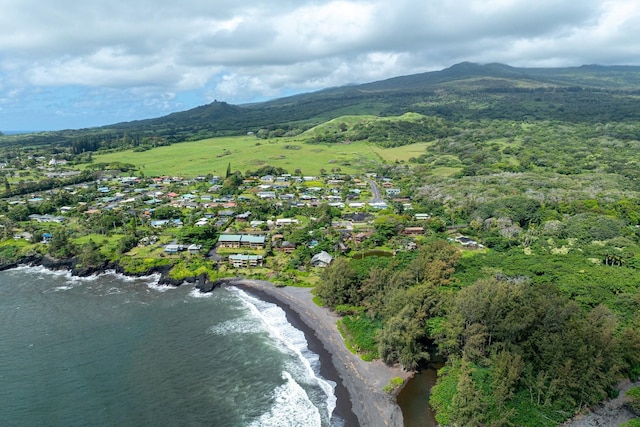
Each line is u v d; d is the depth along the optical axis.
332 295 126.06
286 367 98.81
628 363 93.00
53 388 91.12
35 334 114.56
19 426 79.62
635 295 110.06
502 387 80.56
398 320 97.44
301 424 80.62
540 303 95.88
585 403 82.62
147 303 134.50
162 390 90.38
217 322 121.12
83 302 135.62
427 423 80.81
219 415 82.81
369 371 96.94
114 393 89.38
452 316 97.75
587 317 98.12
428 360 100.25
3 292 143.62
